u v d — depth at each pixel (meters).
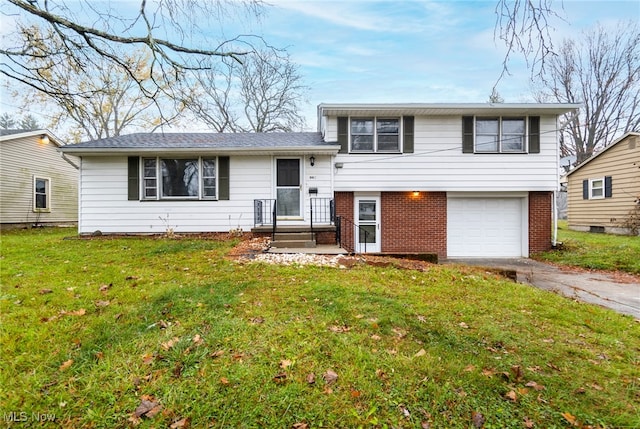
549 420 2.10
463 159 10.76
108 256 6.53
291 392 2.29
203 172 10.21
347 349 2.85
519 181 10.74
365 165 10.76
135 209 10.09
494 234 11.01
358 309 3.77
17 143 14.66
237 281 4.79
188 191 10.19
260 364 2.59
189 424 2.02
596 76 16.58
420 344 3.02
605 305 5.30
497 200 11.01
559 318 4.00
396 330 3.29
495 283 5.53
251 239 9.06
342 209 10.83
